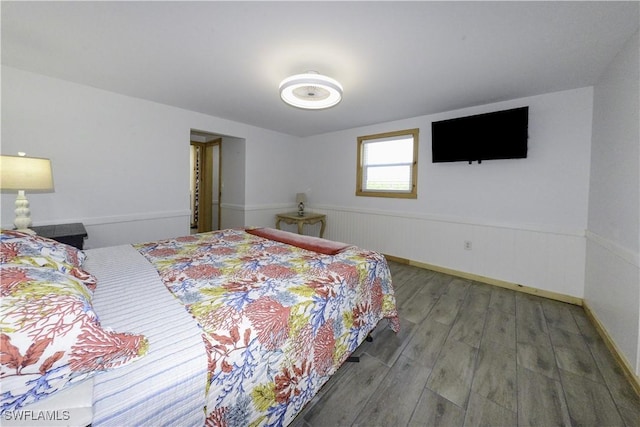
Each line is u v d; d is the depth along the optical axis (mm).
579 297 2480
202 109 3354
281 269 1587
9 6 1436
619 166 1782
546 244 2645
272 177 4602
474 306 2436
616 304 1745
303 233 5070
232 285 1328
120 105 2848
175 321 968
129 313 1004
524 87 2455
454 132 3045
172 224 3357
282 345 1080
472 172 3092
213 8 1451
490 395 1388
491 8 1402
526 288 2768
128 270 1486
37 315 656
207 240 2295
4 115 2227
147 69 2221
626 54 1707
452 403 1338
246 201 4246
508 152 2697
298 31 1648
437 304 2473
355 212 4250
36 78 2352
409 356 1706
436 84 2408
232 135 3930
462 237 3197
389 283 1960
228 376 882
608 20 1479
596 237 2145
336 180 4500
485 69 2109
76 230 2330
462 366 1611
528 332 1998
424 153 3475
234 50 1888
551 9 1401
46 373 618
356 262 1747
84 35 1728
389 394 1393
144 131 3043
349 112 3326
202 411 806
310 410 1289
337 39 1725
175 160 3332
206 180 5238
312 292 1304
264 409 1002
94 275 1392
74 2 1410
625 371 1536
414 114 3387
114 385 695
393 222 3818
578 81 2293
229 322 992
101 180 2771
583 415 1268
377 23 1552
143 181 3074
